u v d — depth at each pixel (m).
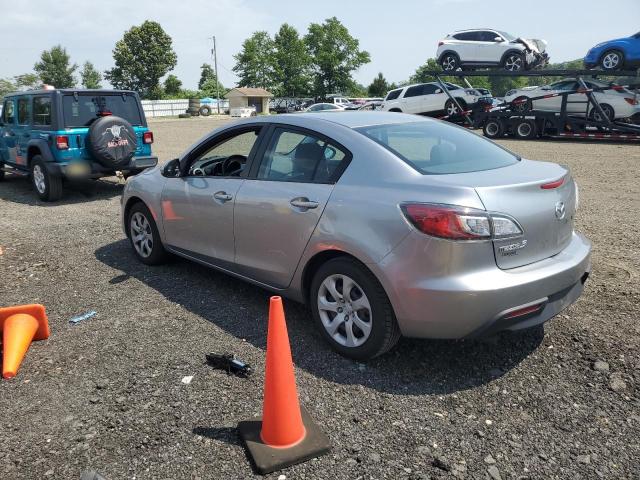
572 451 2.71
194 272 5.39
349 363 3.56
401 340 3.87
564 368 3.46
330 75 91.56
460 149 3.87
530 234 3.21
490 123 20.88
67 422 3.00
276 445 2.71
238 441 2.81
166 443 2.80
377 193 3.36
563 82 19.23
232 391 3.26
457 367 3.50
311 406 3.09
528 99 19.95
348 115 4.20
